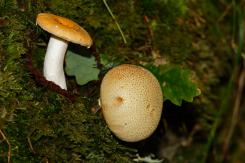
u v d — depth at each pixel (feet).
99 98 1.77
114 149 1.76
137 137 1.66
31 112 1.64
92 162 1.73
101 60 1.85
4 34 1.64
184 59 2.14
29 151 1.63
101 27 1.91
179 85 1.83
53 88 1.69
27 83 1.66
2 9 1.66
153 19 2.05
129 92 1.62
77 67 1.81
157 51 2.06
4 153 1.59
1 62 1.62
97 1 1.88
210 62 2.27
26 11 1.72
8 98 1.60
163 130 2.23
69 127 1.69
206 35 2.24
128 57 1.96
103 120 1.76
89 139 1.72
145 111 1.63
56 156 1.68
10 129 1.60
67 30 1.57
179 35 2.11
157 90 1.67
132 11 1.98
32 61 1.72
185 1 2.18
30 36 1.72
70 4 1.81
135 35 1.99
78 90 1.82
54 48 1.67
